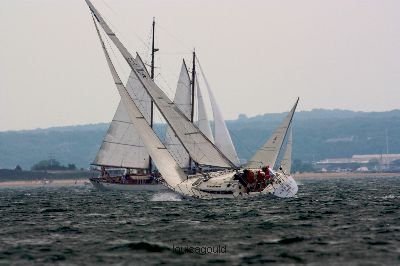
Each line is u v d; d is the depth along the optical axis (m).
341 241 123.12
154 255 111.31
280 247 117.50
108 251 116.00
